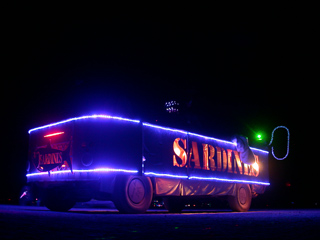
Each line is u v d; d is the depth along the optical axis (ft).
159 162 41.93
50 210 44.32
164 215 36.17
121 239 15.19
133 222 25.00
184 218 31.27
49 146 41.65
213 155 50.21
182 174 44.70
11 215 28.43
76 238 15.12
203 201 53.78
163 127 43.42
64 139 40.04
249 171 57.11
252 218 32.63
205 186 48.39
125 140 38.83
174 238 15.97
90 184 37.52
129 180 38.63
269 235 17.87
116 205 38.09
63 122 40.57
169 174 42.91
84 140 38.04
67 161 39.01
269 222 27.37
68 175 38.73
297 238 16.74
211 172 49.26
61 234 16.40
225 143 53.21
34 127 44.57
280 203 110.32
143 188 39.96
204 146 49.06
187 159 45.85
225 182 51.65
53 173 40.52
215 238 16.17
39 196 44.62
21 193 64.90
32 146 44.32
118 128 38.52
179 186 44.57
